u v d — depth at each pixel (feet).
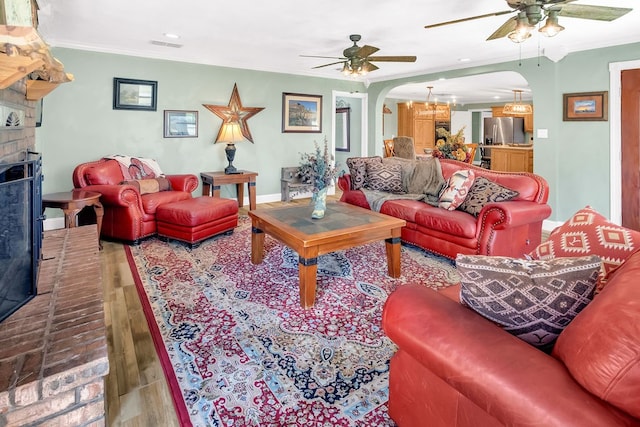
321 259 11.52
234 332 7.23
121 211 12.64
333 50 15.83
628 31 12.89
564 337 3.18
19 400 3.72
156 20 11.86
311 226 9.27
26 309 5.16
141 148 16.97
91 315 5.02
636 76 13.55
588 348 2.76
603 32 13.01
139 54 16.31
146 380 5.80
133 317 7.80
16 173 5.45
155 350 6.61
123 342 6.86
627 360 2.49
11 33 3.72
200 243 13.02
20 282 5.29
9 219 5.05
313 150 22.29
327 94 22.49
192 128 18.19
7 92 5.80
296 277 10.03
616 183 14.28
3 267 4.94
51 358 4.09
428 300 4.14
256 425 4.91
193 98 18.07
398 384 4.54
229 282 9.67
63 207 11.12
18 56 4.13
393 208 12.92
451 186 11.84
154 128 17.19
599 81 14.35
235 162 19.79
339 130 29.53
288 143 21.38
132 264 10.94
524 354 3.18
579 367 2.78
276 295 8.89
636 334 2.53
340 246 8.74
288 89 20.97
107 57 15.80
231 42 14.51
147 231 13.12
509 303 3.72
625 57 13.69
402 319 3.99
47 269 6.68
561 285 3.63
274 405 5.28
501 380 2.98
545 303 3.62
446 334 3.57
